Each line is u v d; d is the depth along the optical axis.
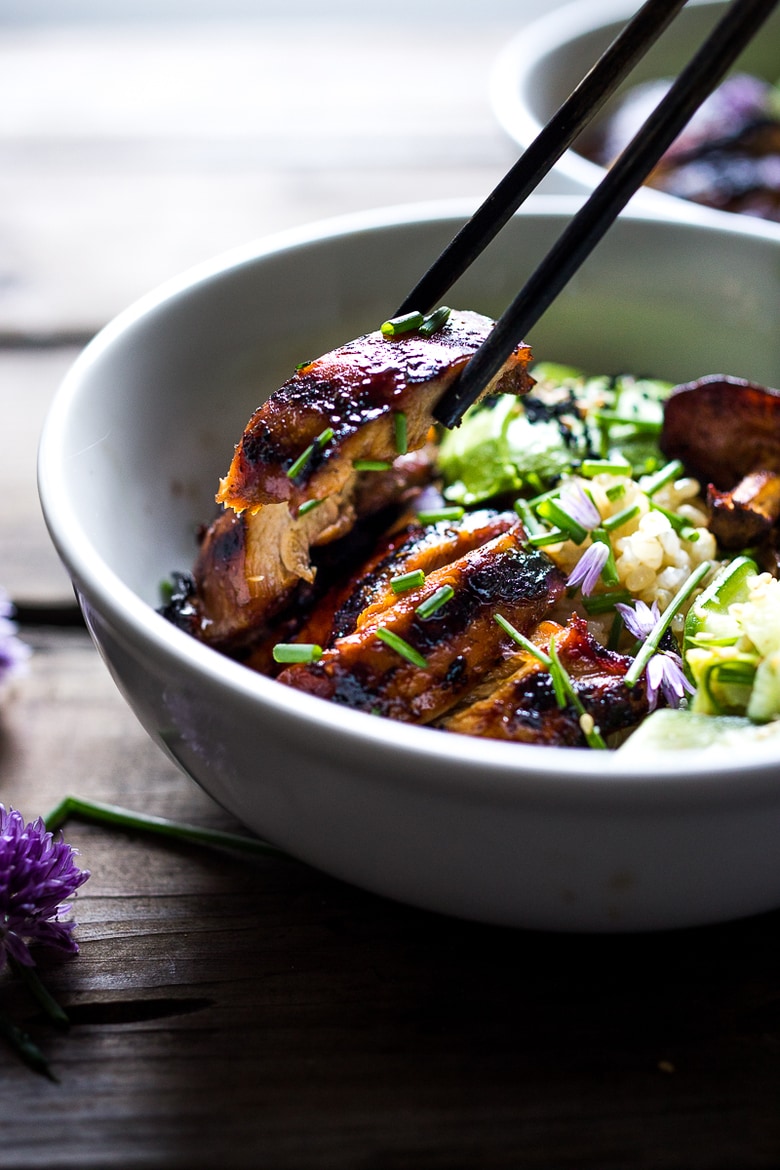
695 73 0.33
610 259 0.42
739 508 0.39
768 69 0.63
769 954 0.36
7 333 0.52
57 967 0.36
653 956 0.36
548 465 0.40
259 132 0.67
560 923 0.34
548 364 0.44
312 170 0.63
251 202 0.60
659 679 0.36
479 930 0.36
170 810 0.39
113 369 0.39
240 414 0.41
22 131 0.67
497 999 0.35
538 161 0.36
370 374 0.36
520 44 0.53
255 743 0.33
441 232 0.42
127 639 0.34
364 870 0.34
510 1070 0.34
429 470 0.41
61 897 0.36
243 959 0.36
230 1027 0.35
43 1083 0.34
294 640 0.38
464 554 0.38
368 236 0.41
